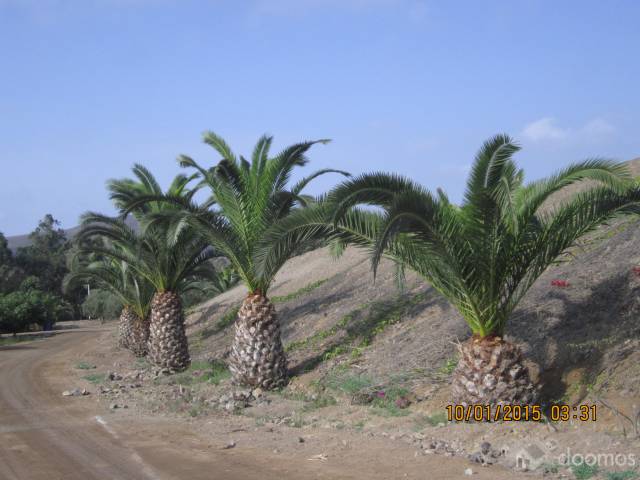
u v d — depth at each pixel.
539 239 9.47
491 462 7.63
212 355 21.86
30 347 37.81
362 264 24.62
